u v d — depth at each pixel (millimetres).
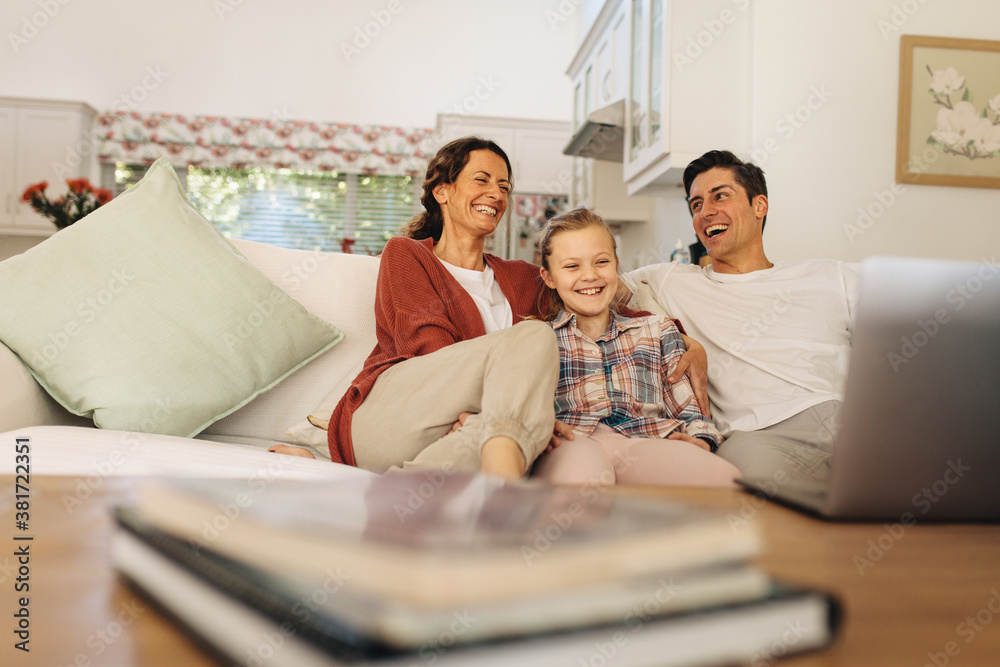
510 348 1040
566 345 1525
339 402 1373
